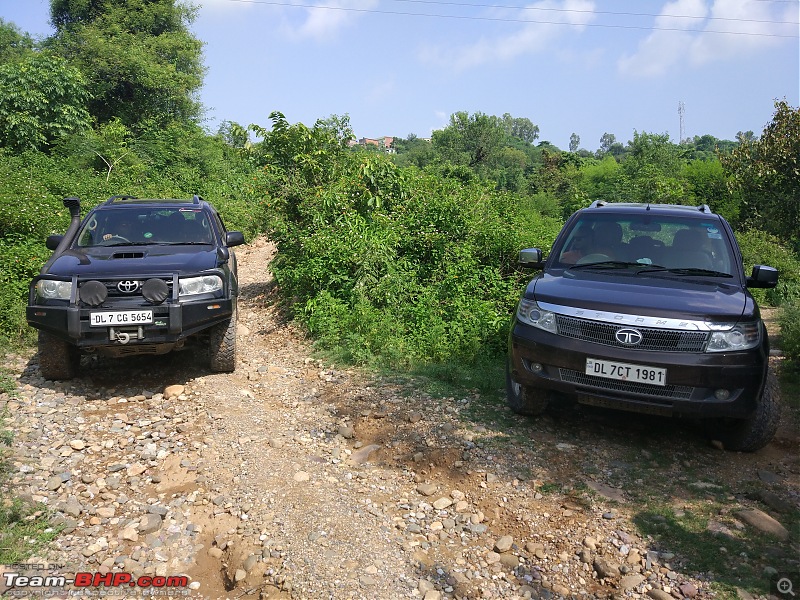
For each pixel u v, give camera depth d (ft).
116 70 88.17
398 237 28.99
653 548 11.34
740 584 10.28
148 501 13.24
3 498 12.55
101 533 12.09
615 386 14.62
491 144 249.14
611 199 98.17
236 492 13.42
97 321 18.06
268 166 35.29
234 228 57.26
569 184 165.07
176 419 17.03
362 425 16.78
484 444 15.33
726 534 11.68
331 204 31.63
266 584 10.69
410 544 11.72
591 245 18.38
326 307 25.23
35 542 11.51
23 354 22.29
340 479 14.06
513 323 16.61
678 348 14.24
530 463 14.51
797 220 48.52
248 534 12.01
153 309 18.35
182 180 73.41
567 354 14.90
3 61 107.45
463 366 21.62
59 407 17.70
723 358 14.03
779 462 15.17
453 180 37.29
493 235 31.09
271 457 14.97
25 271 26.76
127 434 16.16
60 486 13.55
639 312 14.58
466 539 11.87
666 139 122.31
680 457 15.11
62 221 33.37
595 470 14.16
